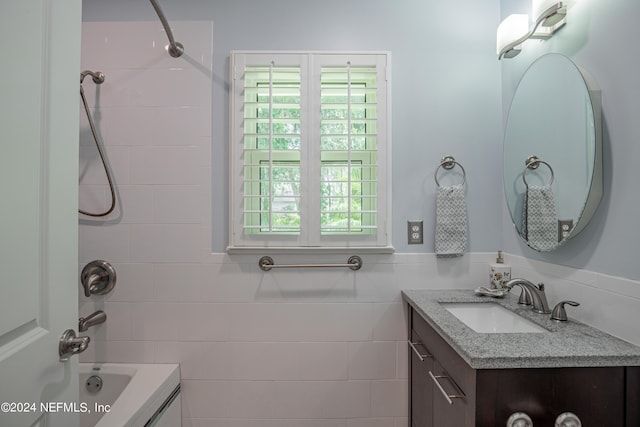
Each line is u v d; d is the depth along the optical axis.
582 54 1.08
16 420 0.62
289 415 1.56
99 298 1.56
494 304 1.38
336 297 1.57
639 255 0.88
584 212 1.03
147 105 1.57
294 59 1.54
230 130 1.55
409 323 1.53
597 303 1.01
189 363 1.56
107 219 1.56
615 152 0.96
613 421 0.84
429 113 1.59
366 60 1.55
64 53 0.76
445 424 1.06
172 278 1.56
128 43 1.57
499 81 1.60
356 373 1.57
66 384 0.77
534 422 0.83
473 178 1.59
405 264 1.57
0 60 0.60
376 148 1.55
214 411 1.56
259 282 1.56
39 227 0.70
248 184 1.58
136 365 1.54
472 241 1.59
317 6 1.59
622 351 0.85
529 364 0.82
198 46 1.58
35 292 0.68
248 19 1.59
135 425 1.18
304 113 1.54
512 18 1.31
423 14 1.60
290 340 1.57
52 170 0.72
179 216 1.57
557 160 1.15
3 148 0.60
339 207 1.58
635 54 0.90
